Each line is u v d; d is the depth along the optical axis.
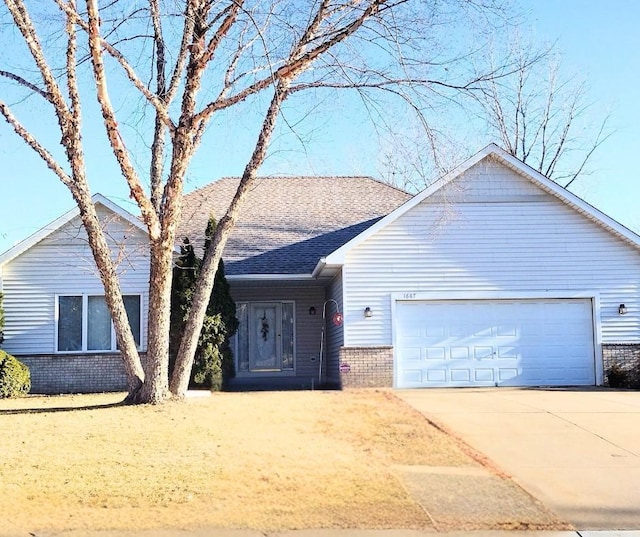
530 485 8.85
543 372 18.78
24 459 9.43
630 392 16.91
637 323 18.89
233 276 20.27
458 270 18.78
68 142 12.91
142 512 7.58
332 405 14.40
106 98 12.20
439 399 15.60
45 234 19.56
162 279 13.38
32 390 19.28
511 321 18.89
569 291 18.88
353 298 18.61
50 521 7.31
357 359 18.45
